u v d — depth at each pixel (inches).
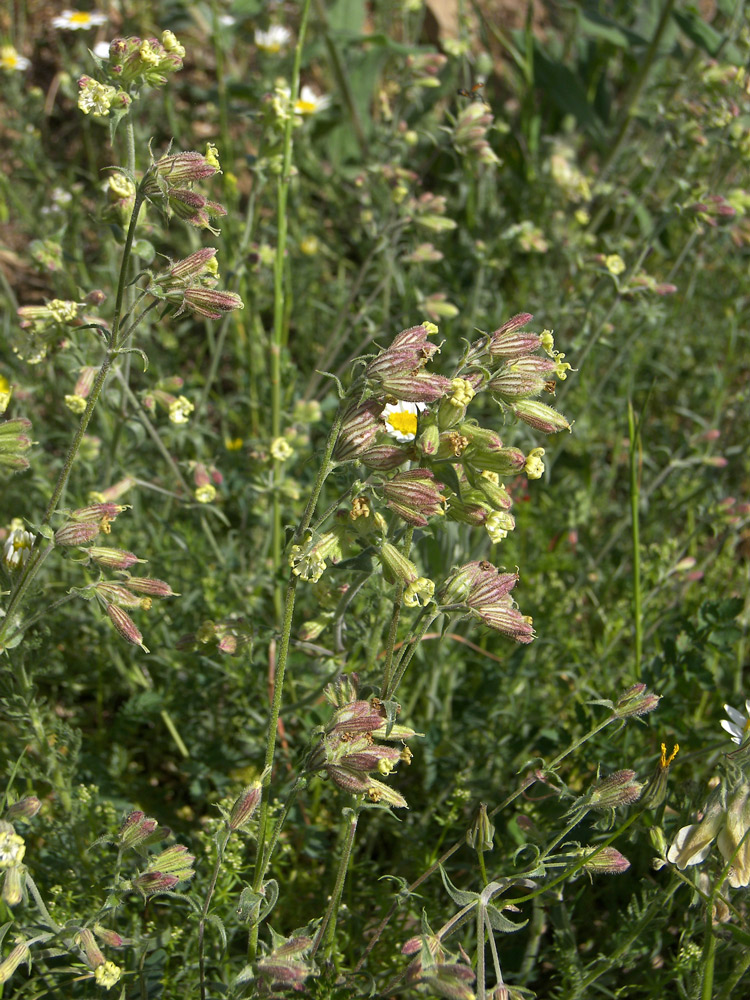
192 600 152.2
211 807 135.5
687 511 187.3
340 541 87.0
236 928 104.7
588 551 177.9
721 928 98.4
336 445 82.7
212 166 88.9
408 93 219.3
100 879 106.8
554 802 114.1
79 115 238.5
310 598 150.5
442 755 140.8
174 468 141.2
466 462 86.0
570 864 94.1
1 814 88.7
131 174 90.7
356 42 233.5
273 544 153.6
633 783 93.5
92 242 232.2
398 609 89.4
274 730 88.1
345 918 116.7
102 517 92.5
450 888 87.3
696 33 217.9
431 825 130.6
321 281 235.6
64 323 116.9
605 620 158.7
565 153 242.1
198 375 198.7
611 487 200.7
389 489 81.7
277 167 143.6
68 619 154.4
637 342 211.3
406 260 167.9
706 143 177.9
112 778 136.9
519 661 147.6
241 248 156.7
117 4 280.8
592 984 110.9
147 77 93.3
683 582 160.1
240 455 171.9
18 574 100.1
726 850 91.4
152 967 109.0
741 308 222.7
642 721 117.8
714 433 164.9
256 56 289.9
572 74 251.3
